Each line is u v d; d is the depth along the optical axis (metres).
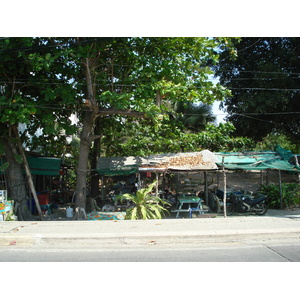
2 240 7.08
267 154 12.38
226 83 19.30
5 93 10.55
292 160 12.09
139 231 7.64
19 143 11.54
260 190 13.84
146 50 11.45
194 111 19.44
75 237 7.13
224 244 6.90
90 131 11.84
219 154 12.21
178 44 11.16
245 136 20.11
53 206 14.81
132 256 5.99
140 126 16.09
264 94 17.00
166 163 11.45
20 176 11.62
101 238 7.16
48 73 11.29
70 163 19.77
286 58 17.98
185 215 11.63
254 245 6.79
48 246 6.85
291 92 17.27
